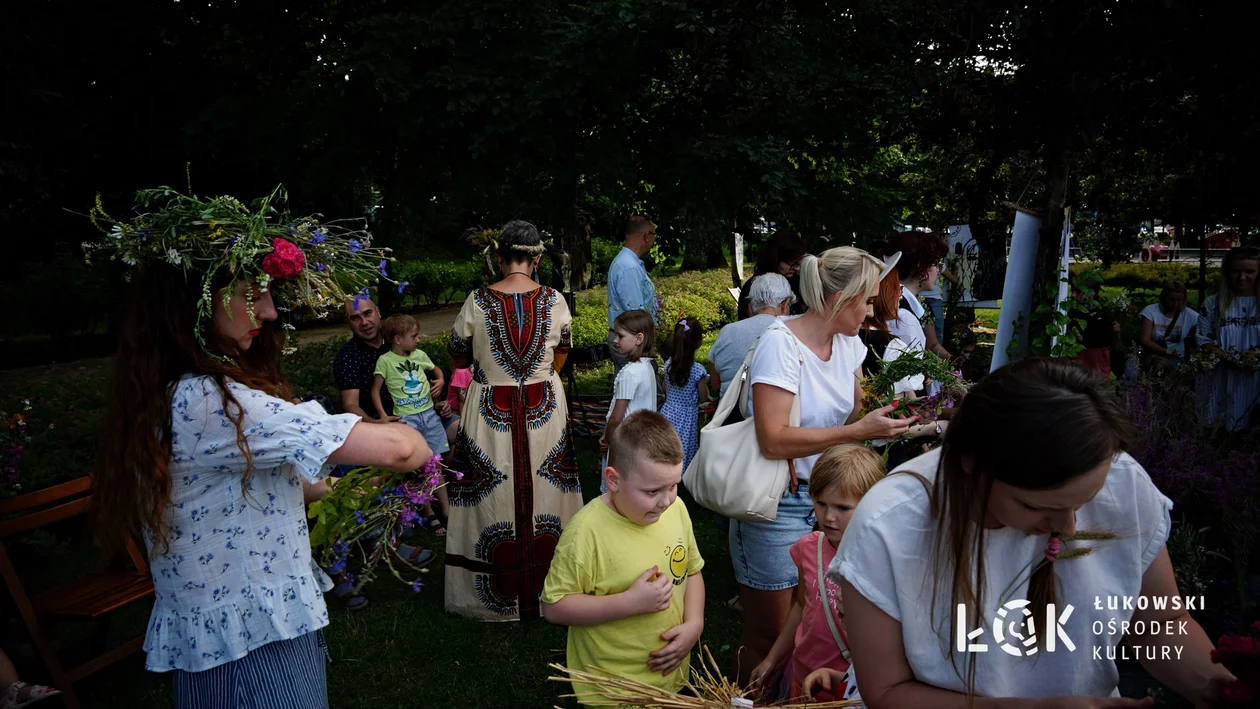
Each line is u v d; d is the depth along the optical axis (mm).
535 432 4363
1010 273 4340
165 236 1969
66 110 10930
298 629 2043
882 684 1449
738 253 11492
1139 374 3969
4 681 3109
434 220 8219
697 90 7676
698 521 5711
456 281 21859
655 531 2764
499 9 7445
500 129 7176
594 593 2691
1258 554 3002
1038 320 4133
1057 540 1358
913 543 1378
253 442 1938
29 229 14945
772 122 7699
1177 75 4086
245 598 1983
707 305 15516
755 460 2920
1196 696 1466
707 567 4961
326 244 2221
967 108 4609
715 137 7484
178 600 1980
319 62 7672
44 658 3258
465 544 4371
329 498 2439
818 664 2463
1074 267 12023
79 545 5336
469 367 4488
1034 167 5398
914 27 5520
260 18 8664
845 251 2934
